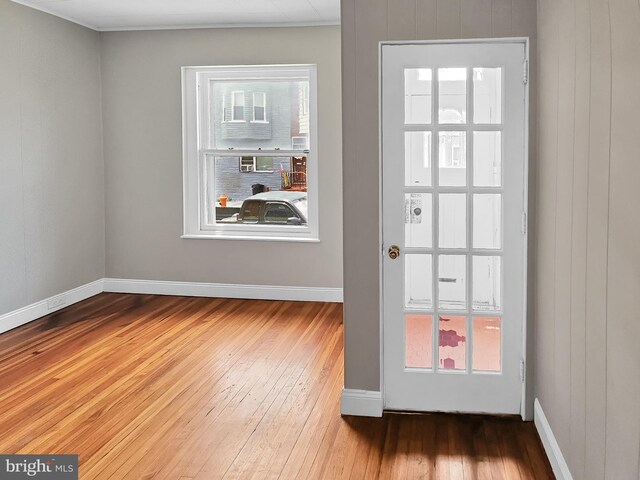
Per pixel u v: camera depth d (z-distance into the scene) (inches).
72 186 232.4
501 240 130.0
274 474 111.3
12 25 198.4
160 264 251.1
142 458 117.0
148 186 248.7
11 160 199.9
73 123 231.6
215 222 250.5
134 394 148.5
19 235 205.2
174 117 244.1
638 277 65.4
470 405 135.0
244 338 193.6
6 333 198.1
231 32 236.1
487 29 124.6
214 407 140.9
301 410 139.1
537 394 127.9
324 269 239.9
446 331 134.4
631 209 67.6
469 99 127.5
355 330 135.0
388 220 132.0
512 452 118.8
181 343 188.4
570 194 96.3
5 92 196.2
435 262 132.0
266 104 241.6
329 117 232.7
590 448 85.7
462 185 130.2
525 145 127.0
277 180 245.0
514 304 131.0
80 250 239.1
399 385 136.6
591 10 83.7
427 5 125.7
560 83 102.9
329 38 229.9
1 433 127.6
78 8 210.4
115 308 230.1
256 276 245.0
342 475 110.9
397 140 130.0
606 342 77.5
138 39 243.0
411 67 128.1
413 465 114.3
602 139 78.7
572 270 95.3
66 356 176.2
